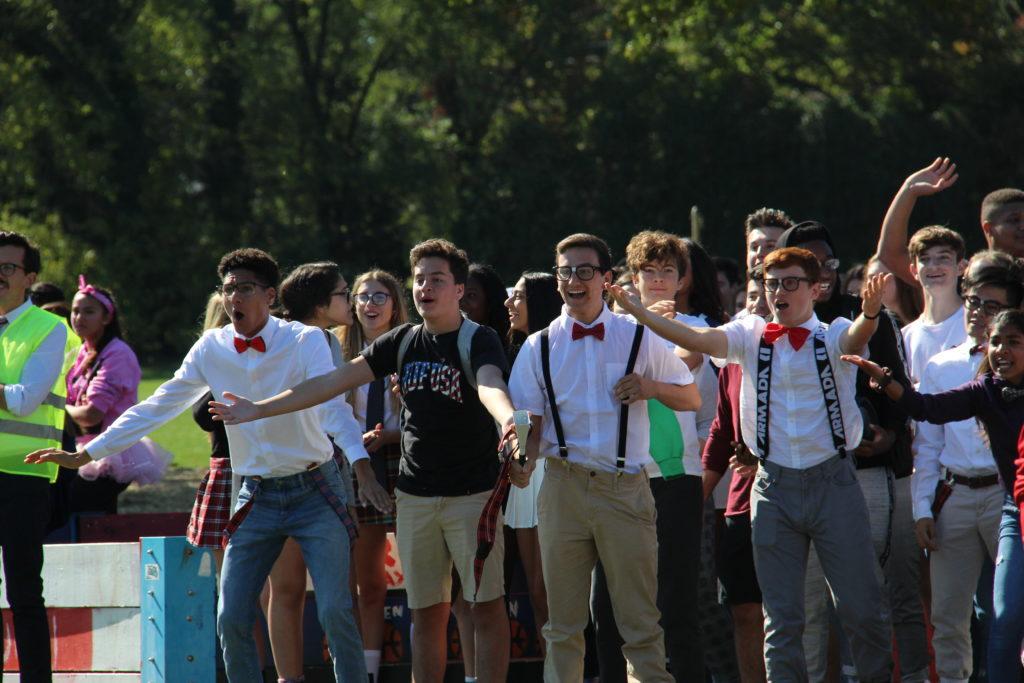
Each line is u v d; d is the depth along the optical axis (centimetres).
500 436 1781
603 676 1762
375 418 2025
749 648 1842
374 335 2075
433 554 1727
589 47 10969
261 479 1694
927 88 9975
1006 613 1598
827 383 1606
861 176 9694
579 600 1639
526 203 10488
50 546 1967
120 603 1905
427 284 1659
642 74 10319
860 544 1591
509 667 2012
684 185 10144
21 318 1867
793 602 1614
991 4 9131
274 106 10588
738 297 2855
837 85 10619
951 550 1769
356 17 10856
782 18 9712
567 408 1619
